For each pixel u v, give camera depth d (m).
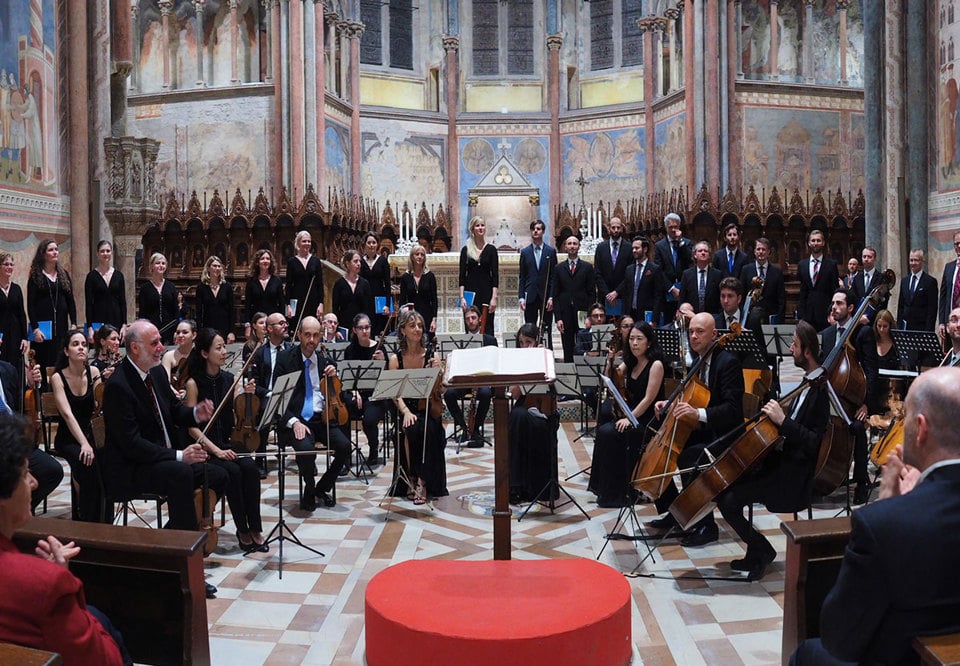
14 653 2.49
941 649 2.40
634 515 7.01
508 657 4.02
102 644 2.95
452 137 26.00
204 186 21.78
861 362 8.69
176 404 6.39
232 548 6.77
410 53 26.12
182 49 22.14
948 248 12.20
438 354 10.68
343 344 10.35
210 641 4.98
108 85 12.86
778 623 5.16
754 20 21.66
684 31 21.56
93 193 12.70
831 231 18.98
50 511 8.01
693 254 11.25
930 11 12.48
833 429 6.22
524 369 4.85
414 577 4.88
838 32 22.27
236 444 7.11
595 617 4.27
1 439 2.83
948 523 2.48
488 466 9.74
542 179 26.06
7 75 10.75
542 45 26.28
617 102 25.42
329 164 22.83
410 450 8.21
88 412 6.92
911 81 12.66
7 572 2.78
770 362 10.34
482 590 4.68
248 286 11.81
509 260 16.61
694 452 6.75
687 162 21.55
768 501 5.80
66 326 10.12
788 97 21.56
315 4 21.50
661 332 8.94
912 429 2.65
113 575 4.07
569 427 12.16
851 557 2.56
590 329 11.17
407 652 4.17
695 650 4.80
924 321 10.61
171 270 19.17
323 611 5.45
